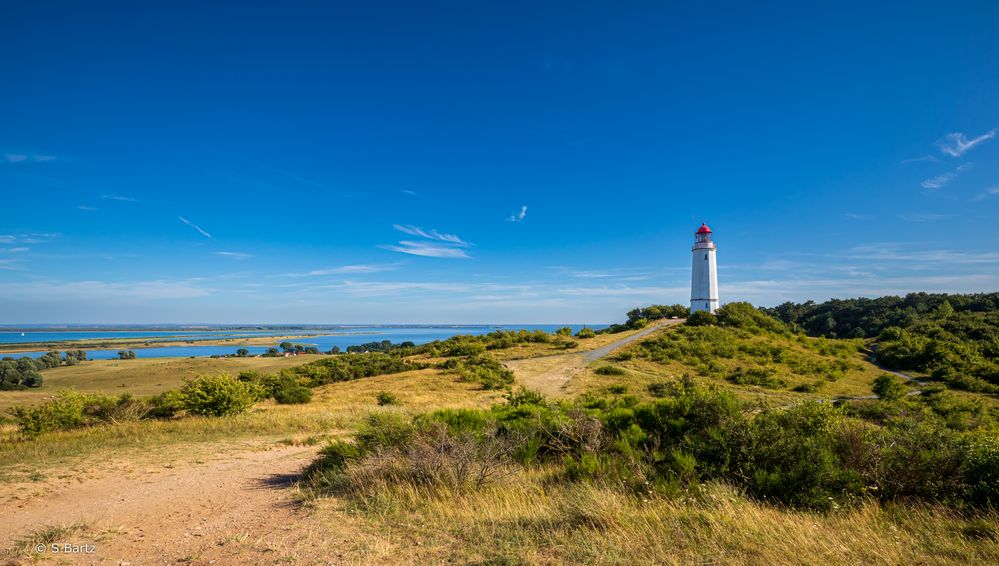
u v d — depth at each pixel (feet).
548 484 24.22
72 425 54.34
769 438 22.84
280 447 41.93
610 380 126.41
